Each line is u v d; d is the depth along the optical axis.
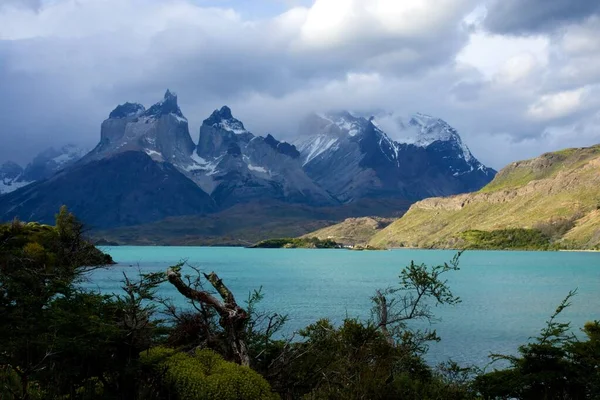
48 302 13.20
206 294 15.25
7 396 12.30
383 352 17.86
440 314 68.25
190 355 14.23
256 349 16.48
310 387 15.90
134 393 12.80
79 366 12.24
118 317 13.41
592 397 14.18
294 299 89.19
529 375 14.80
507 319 67.69
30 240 57.91
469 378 20.95
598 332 16.38
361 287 117.00
